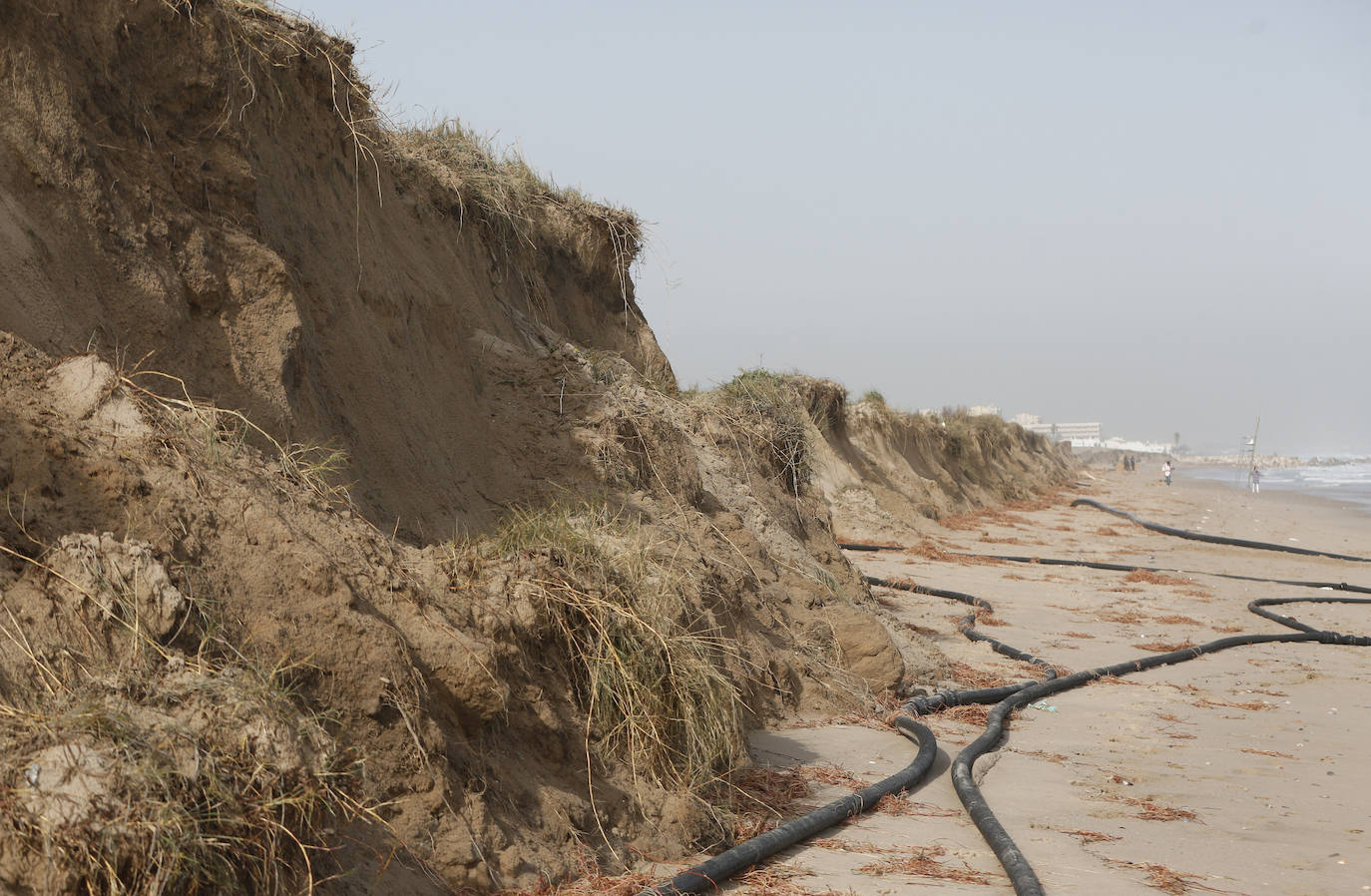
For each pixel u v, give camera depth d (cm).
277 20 792
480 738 516
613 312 1471
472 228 1131
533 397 961
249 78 695
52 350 488
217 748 368
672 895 477
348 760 423
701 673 641
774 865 544
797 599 1016
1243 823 677
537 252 1304
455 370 905
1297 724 1005
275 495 508
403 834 438
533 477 886
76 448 435
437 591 545
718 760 645
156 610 404
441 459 796
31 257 505
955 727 905
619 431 970
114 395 476
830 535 1426
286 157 760
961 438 4331
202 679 389
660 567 730
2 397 434
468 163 1201
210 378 591
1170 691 1138
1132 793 739
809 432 1691
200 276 606
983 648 1327
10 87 538
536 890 466
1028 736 904
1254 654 1443
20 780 328
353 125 882
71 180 552
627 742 592
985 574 2123
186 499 455
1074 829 644
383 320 815
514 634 561
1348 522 4159
